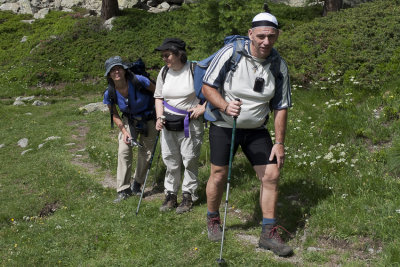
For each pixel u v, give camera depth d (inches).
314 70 363.9
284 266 148.6
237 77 151.2
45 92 665.6
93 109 512.7
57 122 467.2
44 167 309.9
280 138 155.8
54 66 735.1
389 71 321.1
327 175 212.8
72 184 265.4
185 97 198.2
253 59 148.9
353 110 282.8
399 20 394.6
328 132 261.1
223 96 156.2
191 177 205.2
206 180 239.5
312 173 216.8
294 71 378.3
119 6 931.3
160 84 205.0
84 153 334.0
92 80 697.6
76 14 901.2
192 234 179.2
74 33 815.1
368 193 188.5
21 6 1017.5
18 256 176.4
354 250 157.9
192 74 197.3
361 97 304.2
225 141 161.3
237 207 205.0
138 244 176.2
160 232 184.5
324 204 187.2
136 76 217.0
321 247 162.4
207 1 510.0
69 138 390.0
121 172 229.9
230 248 163.0
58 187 265.6
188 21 543.2
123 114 228.1
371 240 159.3
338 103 292.2
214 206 171.2
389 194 184.1
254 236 175.3
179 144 204.8
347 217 173.3
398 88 291.1
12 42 862.5
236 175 232.4
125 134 223.6
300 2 825.5
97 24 834.8
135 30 801.6
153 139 231.3
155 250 169.6
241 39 152.5
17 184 286.2
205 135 301.7
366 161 220.1
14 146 395.5
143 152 233.6
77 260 170.9
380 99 286.4
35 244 187.5
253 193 209.0
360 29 397.4
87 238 186.2
